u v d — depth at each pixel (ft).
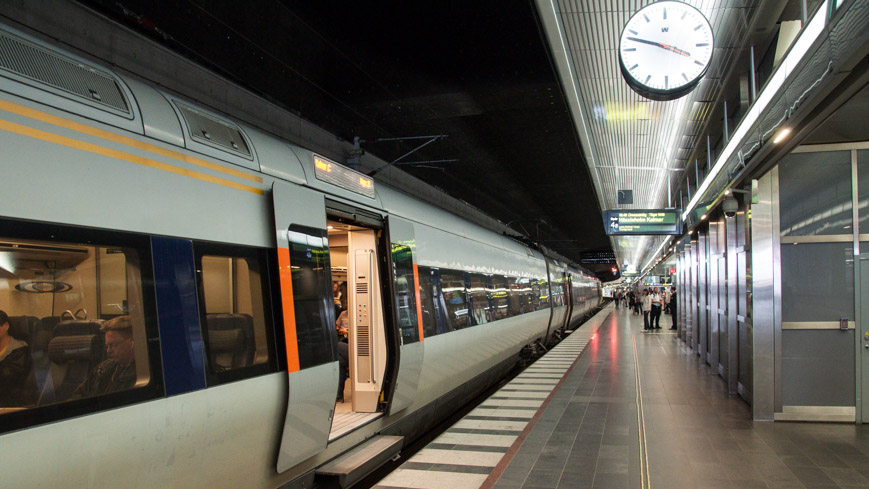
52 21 17.37
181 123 12.03
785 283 24.26
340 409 20.58
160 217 10.74
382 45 29.58
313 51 29.09
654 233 51.19
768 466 18.15
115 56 19.86
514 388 34.73
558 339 69.62
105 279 9.53
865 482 16.53
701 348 45.55
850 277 23.75
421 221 24.86
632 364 44.14
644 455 19.62
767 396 24.32
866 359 23.50
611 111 32.91
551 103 38.88
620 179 52.95
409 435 22.68
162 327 10.43
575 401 29.78
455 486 16.98
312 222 15.62
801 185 24.26
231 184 12.86
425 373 23.04
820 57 13.03
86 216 9.30
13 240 8.20
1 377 7.93
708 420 24.79
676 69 20.18
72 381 8.80
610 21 22.41
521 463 18.94
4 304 8.07
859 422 23.56
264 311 13.24
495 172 62.34
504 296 38.52
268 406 12.99
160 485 10.25
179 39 24.20
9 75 8.76
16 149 8.45
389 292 20.20
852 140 23.70
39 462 8.17
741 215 29.45
